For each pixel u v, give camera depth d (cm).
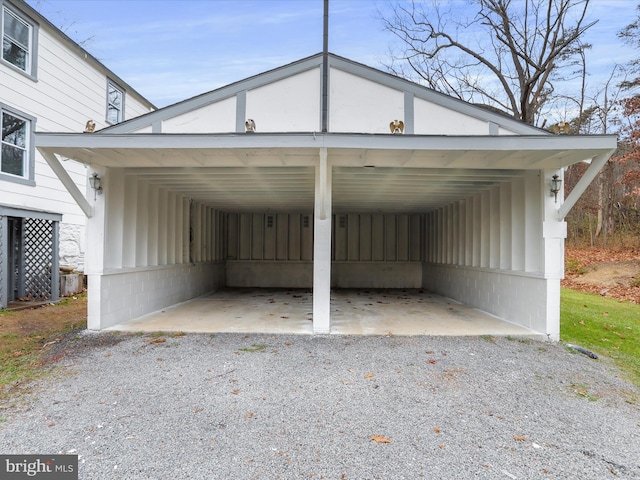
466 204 775
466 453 241
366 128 483
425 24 1502
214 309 694
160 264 686
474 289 730
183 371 366
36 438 251
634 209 1473
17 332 521
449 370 376
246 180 612
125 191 560
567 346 464
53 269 778
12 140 743
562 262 489
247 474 217
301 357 406
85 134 413
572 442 257
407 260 1103
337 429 267
